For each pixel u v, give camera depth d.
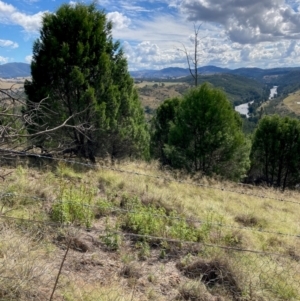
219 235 6.01
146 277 4.28
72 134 11.91
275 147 25.66
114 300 3.36
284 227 8.55
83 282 3.66
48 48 11.75
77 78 11.19
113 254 4.66
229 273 4.43
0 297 2.88
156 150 25.25
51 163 9.30
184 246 5.34
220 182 14.08
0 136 3.79
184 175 13.34
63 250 4.38
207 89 15.65
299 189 26.38
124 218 5.87
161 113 25.19
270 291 4.41
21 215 4.78
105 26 12.77
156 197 7.65
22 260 3.38
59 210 5.13
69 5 11.87
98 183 8.51
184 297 3.94
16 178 6.38
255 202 11.46
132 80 14.26
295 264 5.49
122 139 13.44
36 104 4.43
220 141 15.32
